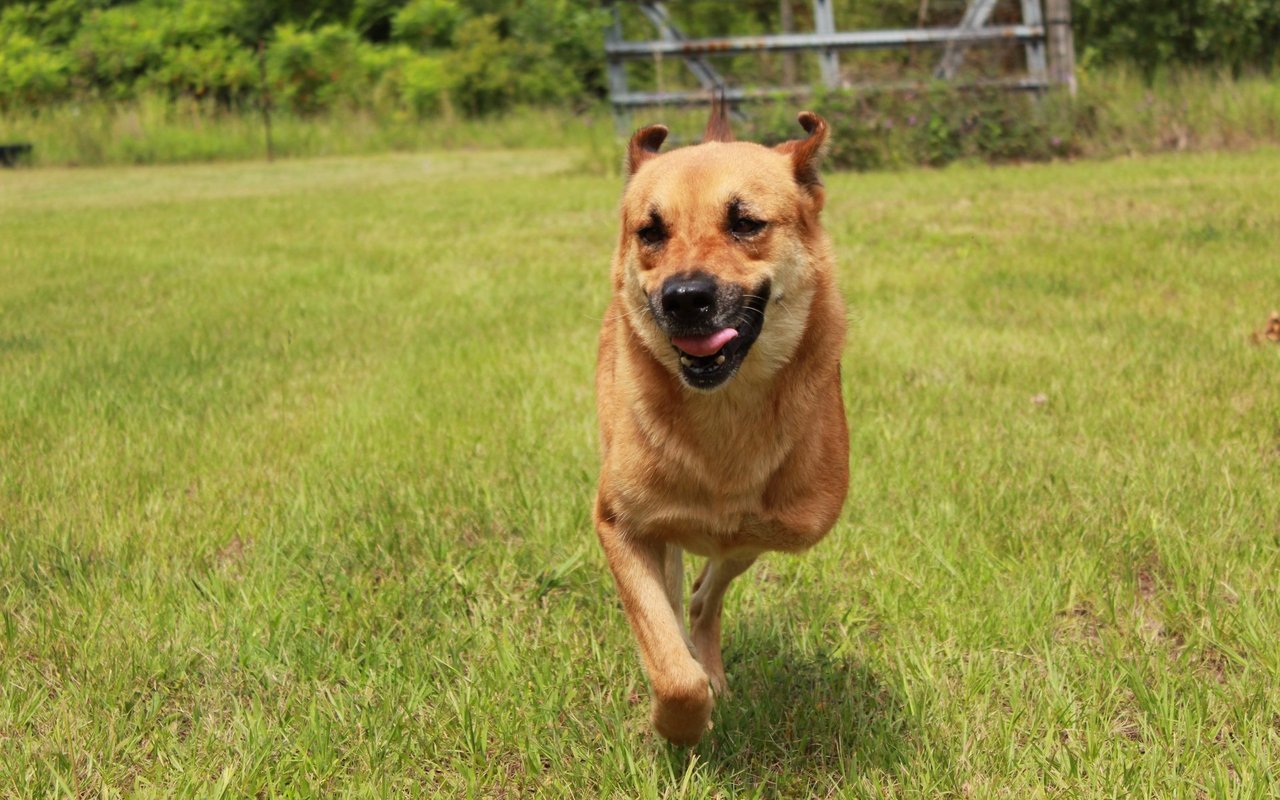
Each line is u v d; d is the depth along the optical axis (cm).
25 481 491
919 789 286
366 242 1177
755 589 407
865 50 1850
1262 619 351
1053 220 1108
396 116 2764
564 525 441
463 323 782
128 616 369
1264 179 1313
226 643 355
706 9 2022
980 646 349
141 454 524
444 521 449
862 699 329
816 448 323
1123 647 343
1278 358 617
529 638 368
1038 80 1811
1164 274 834
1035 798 277
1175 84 1984
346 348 726
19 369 673
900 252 987
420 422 565
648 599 310
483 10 3042
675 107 1881
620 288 347
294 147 2612
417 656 346
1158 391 574
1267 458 485
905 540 427
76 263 1074
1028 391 591
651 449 311
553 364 663
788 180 343
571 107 2847
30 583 399
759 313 315
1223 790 270
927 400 576
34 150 2477
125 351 715
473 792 287
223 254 1121
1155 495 445
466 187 1712
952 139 1727
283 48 2850
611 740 310
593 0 2931
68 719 310
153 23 2942
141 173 2233
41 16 3030
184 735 318
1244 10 2359
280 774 291
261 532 439
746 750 313
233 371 671
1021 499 451
